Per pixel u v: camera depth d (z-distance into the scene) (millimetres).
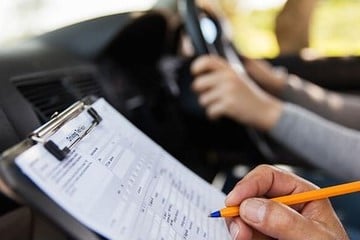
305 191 427
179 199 403
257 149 1039
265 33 1822
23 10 1192
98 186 316
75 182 298
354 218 939
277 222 358
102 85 798
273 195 431
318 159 864
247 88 880
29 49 696
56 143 310
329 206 426
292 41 1778
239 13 1790
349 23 1762
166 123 962
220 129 1011
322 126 877
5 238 406
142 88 941
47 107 555
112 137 399
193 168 988
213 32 993
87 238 280
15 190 266
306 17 1763
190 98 959
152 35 966
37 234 405
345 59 1503
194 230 369
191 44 982
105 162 350
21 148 288
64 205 275
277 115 873
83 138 352
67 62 741
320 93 1247
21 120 479
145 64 984
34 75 606
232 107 861
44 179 273
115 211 308
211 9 1019
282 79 1223
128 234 297
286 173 442
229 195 405
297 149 874
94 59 831
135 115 874
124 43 901
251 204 372
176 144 967
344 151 852
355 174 840
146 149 444
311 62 1510
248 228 378
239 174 1030
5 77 542
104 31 841
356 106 1204
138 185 364
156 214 349
